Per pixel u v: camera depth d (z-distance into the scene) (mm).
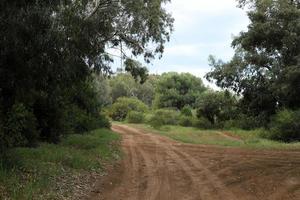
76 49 12406
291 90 20141
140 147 25109
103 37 15875
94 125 33219
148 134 38719
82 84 27656
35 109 19172
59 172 12633
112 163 17125
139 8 21312
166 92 83938
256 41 20391
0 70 10617
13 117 15508
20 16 9656
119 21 22062
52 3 10305
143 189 11875
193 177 13938
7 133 15367
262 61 37031
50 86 12750
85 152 18219
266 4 19719
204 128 51875
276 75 33969
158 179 13539
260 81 43719
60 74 11898
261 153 21344
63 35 10953
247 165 16672
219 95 53562
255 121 44812
